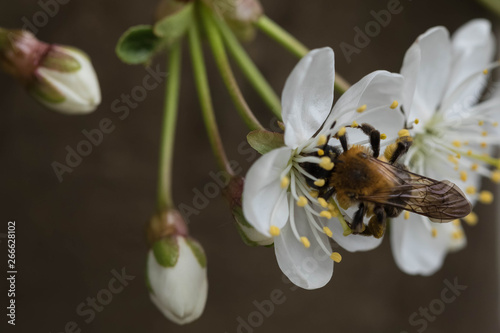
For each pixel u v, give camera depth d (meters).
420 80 0.20
